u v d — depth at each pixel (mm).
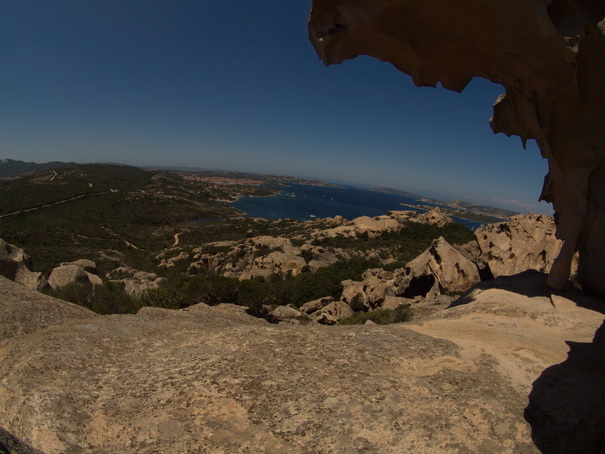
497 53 6574
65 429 3305
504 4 5195
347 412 3705
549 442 3521
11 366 4137
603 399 4102
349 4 6059
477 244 23562
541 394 4207
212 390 3916
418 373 4484
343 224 83312
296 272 49188
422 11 6031
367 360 4637
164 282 36094
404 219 73188
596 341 5863
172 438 3324
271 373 4242
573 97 6477
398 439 3445
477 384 4277
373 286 27859
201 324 6434
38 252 70750
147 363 4555
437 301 19672
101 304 16453
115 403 3715
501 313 7340
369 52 7125
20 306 5863
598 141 6883
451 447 3395
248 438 3371
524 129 9039
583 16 4488
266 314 23516
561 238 8211
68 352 4504
